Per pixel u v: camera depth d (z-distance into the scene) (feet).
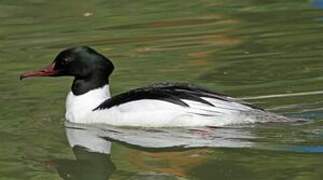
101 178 38.14
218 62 56.95
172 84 47.21
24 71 57.21
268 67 54.90
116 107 45.85
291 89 49.85
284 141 41.22
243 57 57.82
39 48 63.77
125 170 38.96
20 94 51.85
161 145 42.24
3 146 42.68
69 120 46.78
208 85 51.67
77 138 43.96
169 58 58.65
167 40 64.08
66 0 81.66
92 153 41.55
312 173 36.99
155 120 44.80
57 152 41.81
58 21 73.05
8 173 38.91
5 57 61.46
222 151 40.60
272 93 49.29
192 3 77.61
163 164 39.42
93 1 80.89
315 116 44.55
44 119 47.06
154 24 69.82
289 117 43.96
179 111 44.55
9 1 81.71
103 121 45.96
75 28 70.03
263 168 37.88
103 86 47.60
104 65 47.42
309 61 55.72
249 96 48.98
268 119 43.50
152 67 56.59
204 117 44.16
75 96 47.37
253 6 74.74
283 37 62.80
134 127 45.11
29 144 43.01
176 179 37.22
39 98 50.98
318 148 40.01
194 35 65.10
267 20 69.00
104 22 71.67
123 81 53.57
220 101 44.55
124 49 61.98
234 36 64.28
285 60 56.29
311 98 47.91
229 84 51.70
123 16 73.61
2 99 50.88
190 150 41.16
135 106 45.39
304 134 41.86
